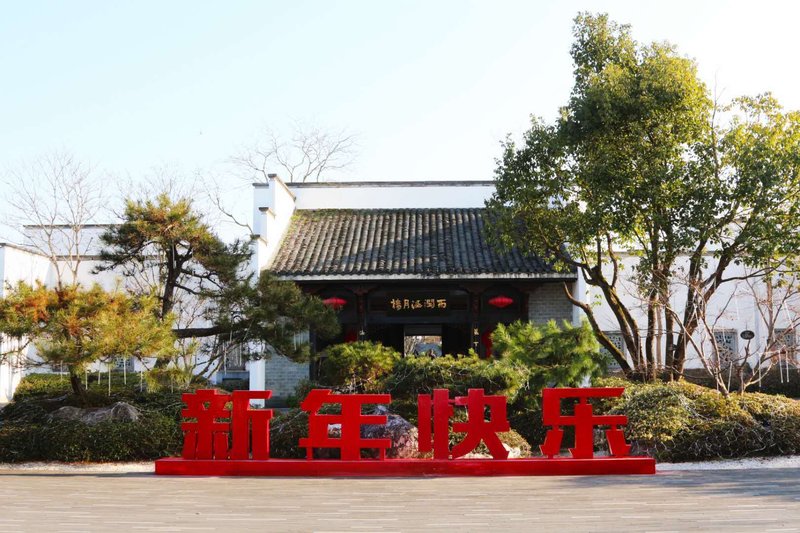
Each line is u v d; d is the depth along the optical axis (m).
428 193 24.61
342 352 15.79
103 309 12.59
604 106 15.53
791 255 15.03
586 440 11.02
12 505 8.41
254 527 7.18
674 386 13.16
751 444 12.02
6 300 12.58
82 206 28.06
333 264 20.80
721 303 21.78
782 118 15.37
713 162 15.64
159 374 13.79
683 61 15.91
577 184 16.91
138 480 10.45
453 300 20.84
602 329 21.67
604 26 17.00
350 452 10.96
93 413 13.40
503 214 17.23
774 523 7.14
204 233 15.73
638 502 8.31
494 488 9.48
